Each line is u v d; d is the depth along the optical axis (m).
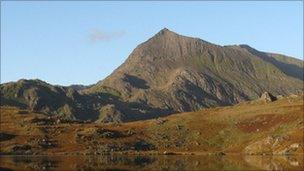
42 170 135.75
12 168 143.88
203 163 162.00
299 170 130.75
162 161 175.88
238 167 142.62
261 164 154.88
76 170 135.75
